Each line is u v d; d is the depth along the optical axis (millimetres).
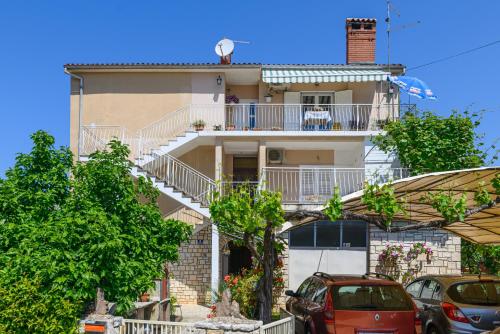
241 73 23453
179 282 21344
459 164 20219
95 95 23422
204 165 23797
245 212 10359
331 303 10336
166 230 12469
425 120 20938
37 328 8438
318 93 24250
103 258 10375
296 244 20125
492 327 10570
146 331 9367
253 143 22828
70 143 23359
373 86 23766
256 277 16781
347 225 20109
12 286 8734
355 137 22203
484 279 11312
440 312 11055
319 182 23906
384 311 10227
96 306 9578
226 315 9359
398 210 9773
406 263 19453
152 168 21750
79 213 10867
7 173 12047
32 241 10320
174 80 23438
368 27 25297
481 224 13297
